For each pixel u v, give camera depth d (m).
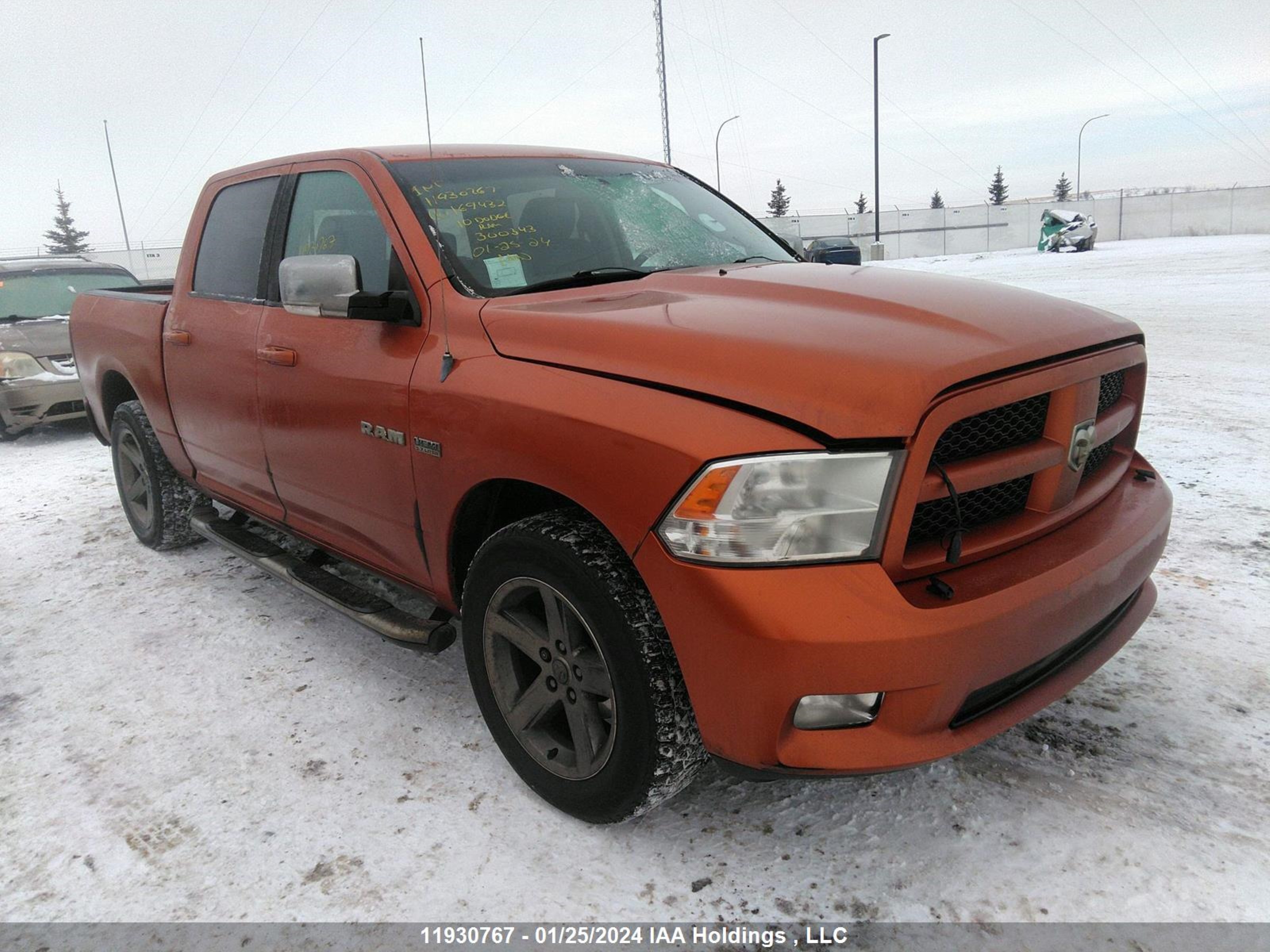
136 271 38.81
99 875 2.14
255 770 2.54
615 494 1.89
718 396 1.83
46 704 2.99
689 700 1.95
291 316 3.03
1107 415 2.28
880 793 2.29
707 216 3.34
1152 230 47.38
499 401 2.16
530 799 2.35
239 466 3.48
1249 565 3.53
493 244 2.68
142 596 3.93
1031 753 2.42
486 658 2.36
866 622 1.66
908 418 1.70
